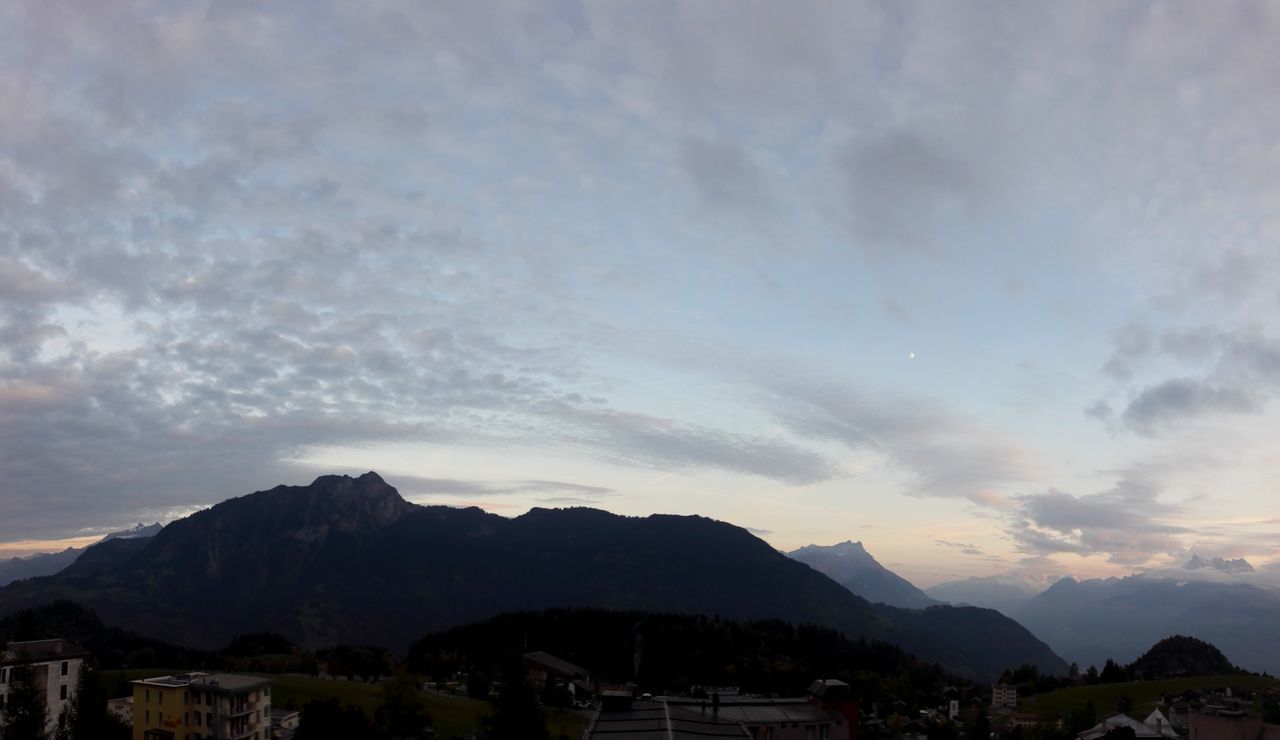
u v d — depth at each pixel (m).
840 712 120.94
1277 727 130.75
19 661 105.69
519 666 169.88
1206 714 134.00
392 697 141.12
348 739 111.31
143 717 131.75
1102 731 158.75
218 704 127.00
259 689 133.25
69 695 132.12
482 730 135.50
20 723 101.69
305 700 171.25
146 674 196.75
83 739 117.81
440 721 162.38
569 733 155.75
